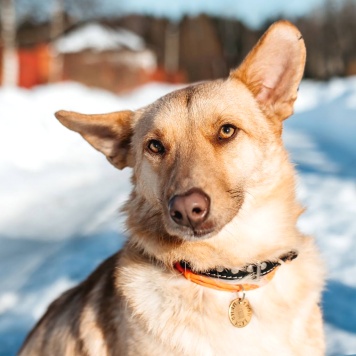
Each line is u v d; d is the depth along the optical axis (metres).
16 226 2.19
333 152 3.32
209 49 12.75
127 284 0.92
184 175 0.87
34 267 1.74
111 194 2.53
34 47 9.25
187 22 13.09
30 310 1.47
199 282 0.89
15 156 3.24
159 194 0.91
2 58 7.87
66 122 1.00
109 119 1.01
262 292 0.90
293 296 0.90
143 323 0.89
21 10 8.37
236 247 0.91
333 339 1.20
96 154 3.69
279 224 0.92
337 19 13.00
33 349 1.09
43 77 9.07
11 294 1.58
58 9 9.16
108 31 9.92
